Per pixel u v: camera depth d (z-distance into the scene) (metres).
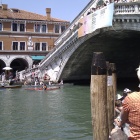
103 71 6.55
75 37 32.31
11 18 48.97
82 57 35.97
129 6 23.53
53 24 51.47
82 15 34.72
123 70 43.16
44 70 40.50
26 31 50.03
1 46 48.88
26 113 17.34
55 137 11.86
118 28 25.00
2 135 12.34
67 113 17.03
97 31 27.48
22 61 52.53
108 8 24.33
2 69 48.97
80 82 42.19
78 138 11.62
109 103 10.06
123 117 4.66
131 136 4.43
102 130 6.57
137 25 23.58
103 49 34.53
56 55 37.81
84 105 20.11
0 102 22.45
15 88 34.97
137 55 38.28
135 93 4.50
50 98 24.61
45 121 14.90
